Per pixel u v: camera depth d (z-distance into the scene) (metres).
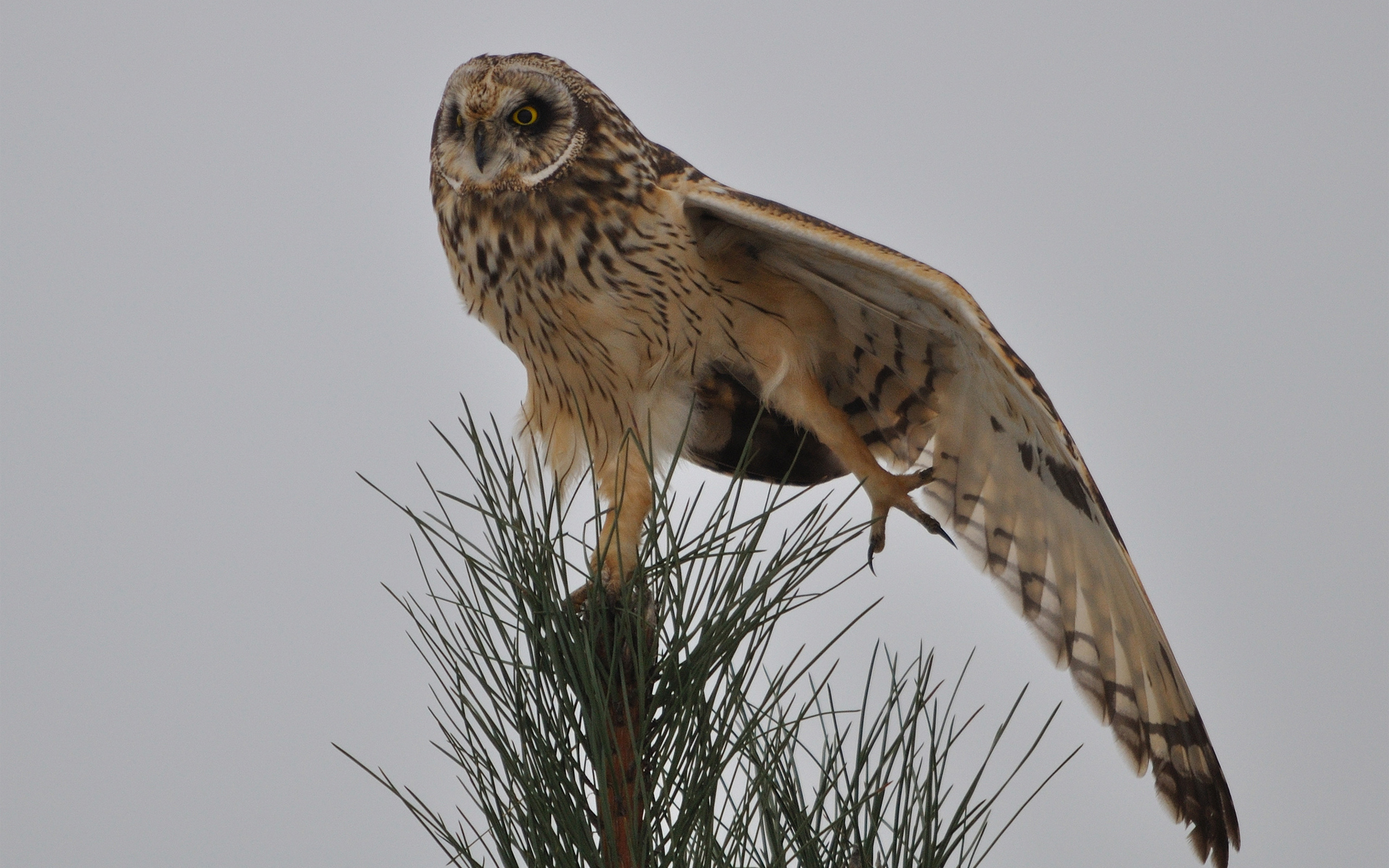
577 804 4.18
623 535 6.44
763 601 4.32
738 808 4.26
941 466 6.76
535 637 4.29
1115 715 6.12
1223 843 5.71
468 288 6.83
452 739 4.27
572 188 6.46
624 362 6.61
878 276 6.10
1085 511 6.25
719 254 6.48
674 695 4.28
